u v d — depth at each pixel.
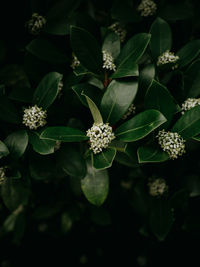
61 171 0.60
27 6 0.67
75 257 1.20
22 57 0.71
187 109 0.58
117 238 1.09
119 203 0.89
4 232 1.08
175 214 0.72
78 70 0.58
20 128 0.59
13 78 0.71
